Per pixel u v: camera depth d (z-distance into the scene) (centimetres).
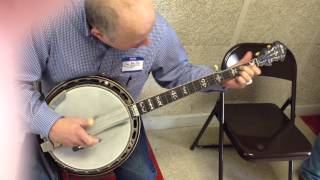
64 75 119
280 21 193
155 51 124
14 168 32
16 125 33
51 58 114
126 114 124
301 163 206
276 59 135
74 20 105
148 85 195
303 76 227
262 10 185
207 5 176
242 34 193
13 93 30
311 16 195
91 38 110
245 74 128
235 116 177
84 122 117
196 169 198
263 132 167
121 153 126
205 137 219
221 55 198
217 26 185
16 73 33
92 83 120
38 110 110
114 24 95
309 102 243
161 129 222
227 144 213
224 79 130
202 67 137
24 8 26
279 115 181
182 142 215
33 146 116
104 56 116
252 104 189
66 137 111
